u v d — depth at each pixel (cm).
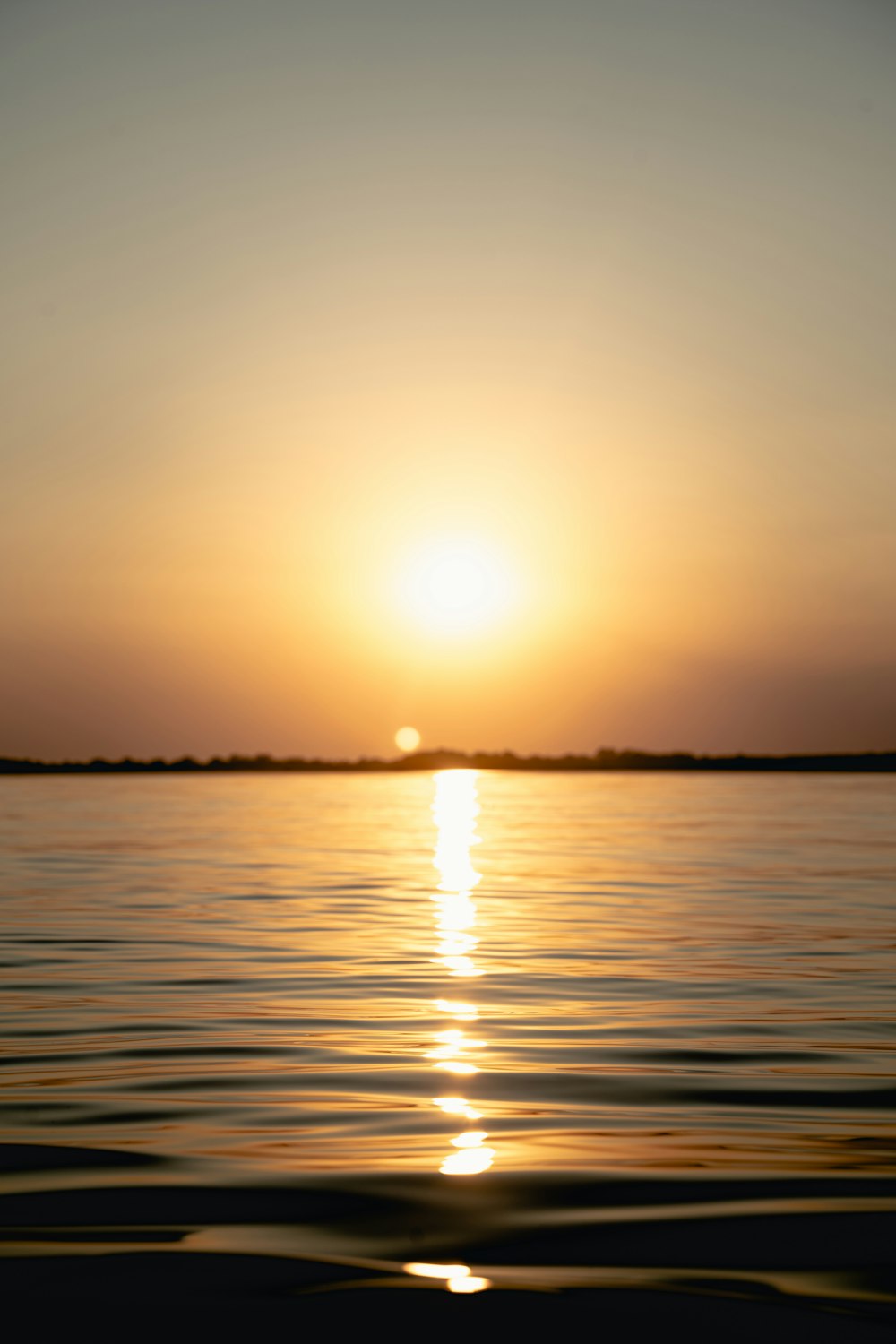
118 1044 1107
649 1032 1152
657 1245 621
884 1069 1012
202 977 1458
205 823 5162
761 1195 696
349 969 1518
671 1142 804
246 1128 839
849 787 11006
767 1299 556
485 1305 549
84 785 12356
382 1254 609
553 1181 722
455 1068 1016
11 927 1873
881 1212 669
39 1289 564
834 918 1998
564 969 1510
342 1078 984
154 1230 641
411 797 8825
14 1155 775
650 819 5491
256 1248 616
